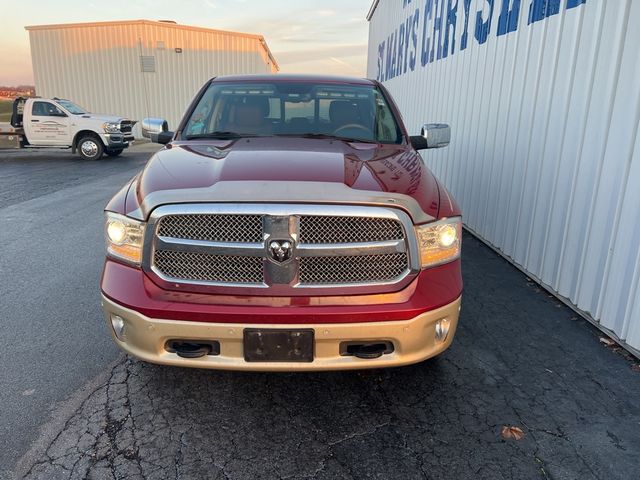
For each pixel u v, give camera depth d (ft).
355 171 8.25
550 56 13.53
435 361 10.20
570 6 12.58
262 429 8.07
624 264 10.62
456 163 21.33
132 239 7.74
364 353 7.56
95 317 12.09
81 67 85.92
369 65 56.13
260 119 12.08
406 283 7.58
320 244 7.31
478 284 14.43
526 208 14.94
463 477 7.09
